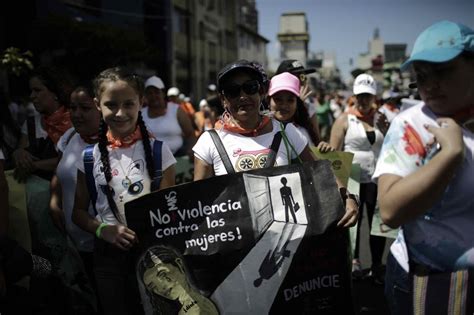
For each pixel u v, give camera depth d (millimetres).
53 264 3047
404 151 1757
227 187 2375
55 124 3391
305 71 4172
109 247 2482
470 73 1663
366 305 3922
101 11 19234
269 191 2369
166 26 25297
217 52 38562
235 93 2465
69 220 2869
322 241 2332
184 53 29922
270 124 2609
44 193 3123
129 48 14898
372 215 4566
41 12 14586
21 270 2672
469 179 1713
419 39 1735
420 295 1840
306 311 2332
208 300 2338
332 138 4703
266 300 2318
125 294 2455
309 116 4164
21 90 12234
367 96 4516
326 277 2340
